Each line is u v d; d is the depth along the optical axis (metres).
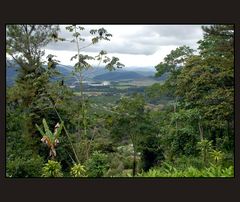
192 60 20.19
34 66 19.44
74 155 19.28
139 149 20.98
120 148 20.83
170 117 21.20
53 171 14.98
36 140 18.81
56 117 19.58
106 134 20.36
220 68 19.50
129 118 20.84
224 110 18.97
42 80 19.11
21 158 17.08
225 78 19.67
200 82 19.70
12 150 18.17
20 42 19.22
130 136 21.09
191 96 20.23
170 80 21.03
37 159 16.08
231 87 19.66
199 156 17.30
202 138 19.22
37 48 19.34
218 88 19.75
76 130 19.73
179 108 21.38
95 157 16.03
